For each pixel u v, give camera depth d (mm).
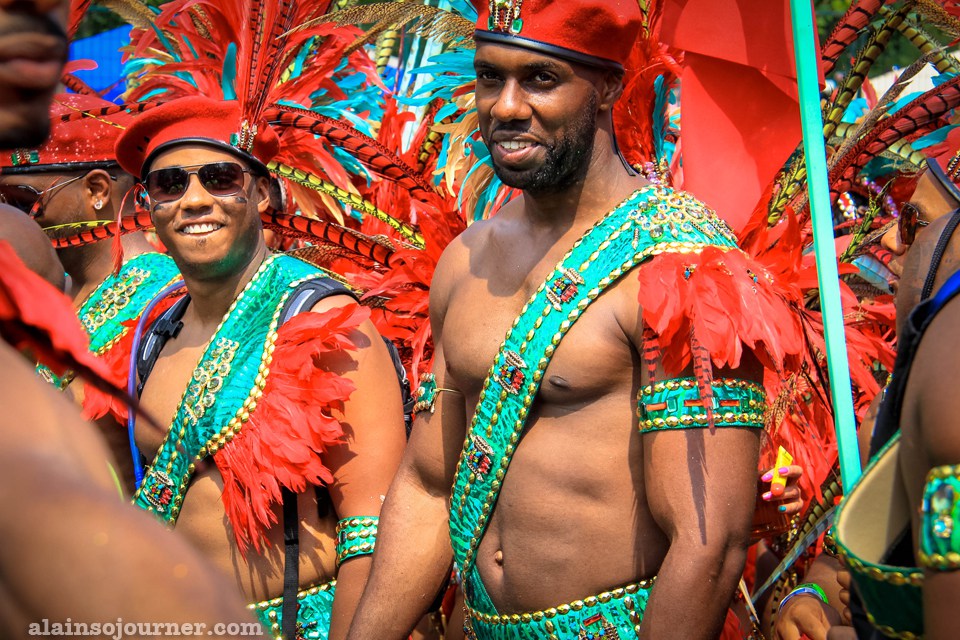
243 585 2850
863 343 2998
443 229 3369
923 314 1309
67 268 3660
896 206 3117
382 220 3551
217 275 2957
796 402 2791
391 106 4277
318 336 2814
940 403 1208
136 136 3027
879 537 1424
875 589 1357
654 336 2148
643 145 2850
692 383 2123
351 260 3590
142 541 666
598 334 2219
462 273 2516
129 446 3195
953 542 1171
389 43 4766
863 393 3119
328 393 2773
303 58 4051
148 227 3352
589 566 2232
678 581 2066
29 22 852
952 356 1220
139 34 4547
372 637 2533
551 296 2256
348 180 3928
